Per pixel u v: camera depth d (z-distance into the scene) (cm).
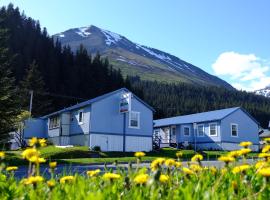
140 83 19962
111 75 9675
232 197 270
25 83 6875
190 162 446
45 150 3097
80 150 3070
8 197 303
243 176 329
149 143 3834
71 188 306
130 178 329
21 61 8406
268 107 14938
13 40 9488
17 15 10900
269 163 357
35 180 288
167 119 6122
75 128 3950
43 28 10856
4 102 2662
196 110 13050
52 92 8131
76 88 8462
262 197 268
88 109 3659
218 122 4769
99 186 342
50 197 283
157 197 269
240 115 4919
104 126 3625
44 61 8906
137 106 3822
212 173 392
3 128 2698
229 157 353
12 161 1953
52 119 4675
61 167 1788
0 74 2727
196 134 5103
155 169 293
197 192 265
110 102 3700
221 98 18625
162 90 18350
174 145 5238
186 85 19750
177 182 342
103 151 3497
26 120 4588
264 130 7075
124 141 3700
